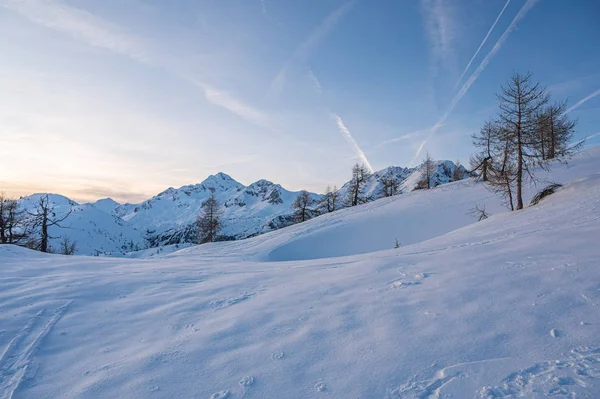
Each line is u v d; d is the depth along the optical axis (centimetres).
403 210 3459
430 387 318
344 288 635
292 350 416
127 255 8212
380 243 2925
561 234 820
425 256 817
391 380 336
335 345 417
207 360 410
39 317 559
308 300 589
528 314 425
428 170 4925
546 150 2527
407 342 402
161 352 438
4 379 383
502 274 575
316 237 3147
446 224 2939
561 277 516
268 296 641
